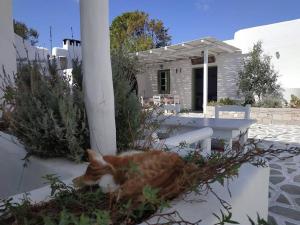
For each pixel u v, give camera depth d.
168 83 15.75
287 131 8.30
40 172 1.82
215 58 13.67
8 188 2.15
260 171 1.49
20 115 1.92
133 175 1.03
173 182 1.03
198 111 14.05
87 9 1.64
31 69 2.16
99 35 1.66
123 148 1.98
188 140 2.32
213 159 1.18
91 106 1.74
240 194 1.22
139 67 2.74
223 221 0.86
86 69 1.72
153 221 0.91
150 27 25.42
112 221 0.88
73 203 1.03
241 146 1.32
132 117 2.05
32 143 1.89
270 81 11.62
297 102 10.43
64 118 1.77
